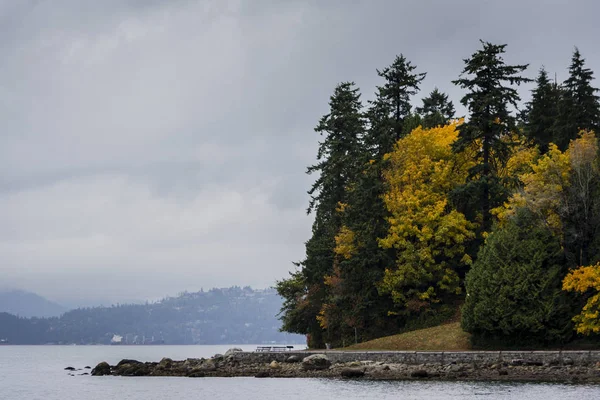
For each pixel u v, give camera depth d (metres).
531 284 83.62
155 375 96.50
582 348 80.88
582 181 88.88
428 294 99.69
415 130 109.31
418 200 102.25
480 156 108.38
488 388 65.31
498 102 100.06
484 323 84.44
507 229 88.81
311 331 117.44
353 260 102.81
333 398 64.25
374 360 84.06
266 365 91.69
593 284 79.00
